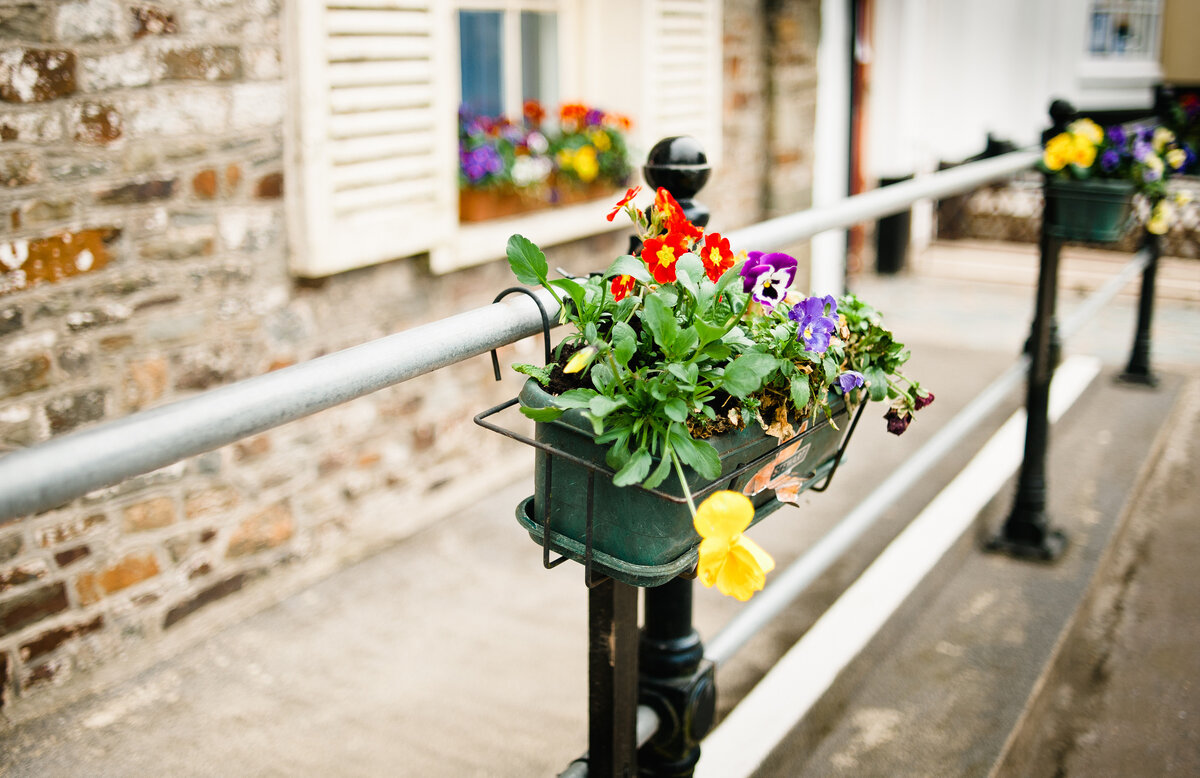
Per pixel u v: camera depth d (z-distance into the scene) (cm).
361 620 293
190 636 284
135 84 259
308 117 295
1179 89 855
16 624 252
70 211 250
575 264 420
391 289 342
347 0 299
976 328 595
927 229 792
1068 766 225
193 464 287
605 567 110
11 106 235
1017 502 293
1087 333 570
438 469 374
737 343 114
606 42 443
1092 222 267
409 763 230
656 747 166
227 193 286
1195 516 344
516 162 379
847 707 222
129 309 267
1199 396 458
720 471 102
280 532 316
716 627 283
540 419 106
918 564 276
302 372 90
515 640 282
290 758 232
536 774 226
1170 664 262
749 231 168
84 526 262
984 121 789
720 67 485
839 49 652
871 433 426
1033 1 775
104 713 250
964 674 234
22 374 247
